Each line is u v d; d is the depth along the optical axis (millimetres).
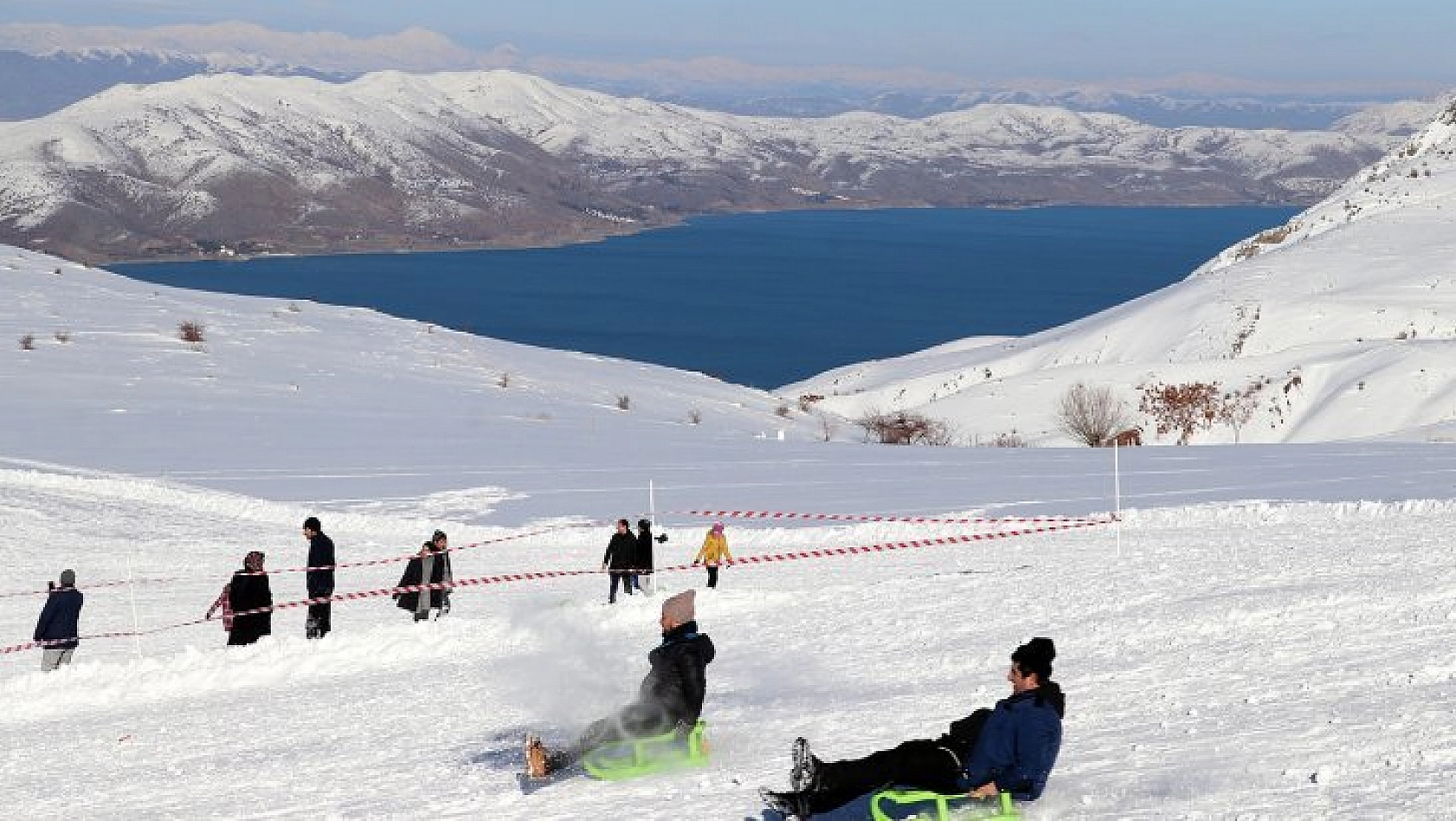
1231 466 40812
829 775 7199
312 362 78000
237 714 15961
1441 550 17969
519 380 80625
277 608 22391
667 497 37812
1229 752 8117
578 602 22312
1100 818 6992
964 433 90938
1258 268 156250
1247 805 6828
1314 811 6516
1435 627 11953
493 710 14383
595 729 9836
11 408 56969
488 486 40438
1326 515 26531
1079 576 19812
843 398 133500
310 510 35750
